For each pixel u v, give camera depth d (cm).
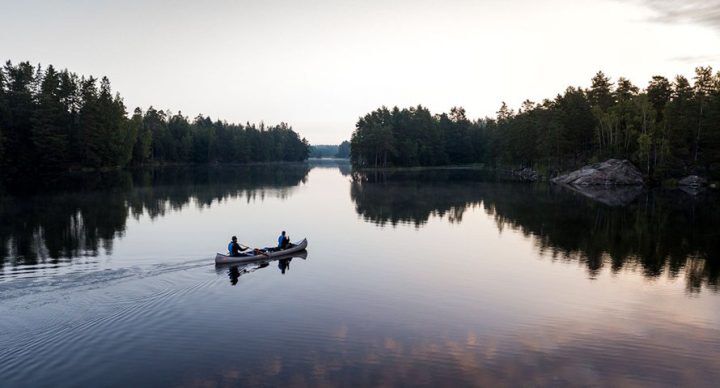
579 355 1387
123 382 1174
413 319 1666
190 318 1636
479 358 1351
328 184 8056
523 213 4497
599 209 4772
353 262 2517
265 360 1315
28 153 8731
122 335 1472
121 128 10956
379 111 17075
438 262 2536
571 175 8475
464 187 7512
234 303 1808
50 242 2942
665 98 9319
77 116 10075
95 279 2086
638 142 8056
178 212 4372
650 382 1235
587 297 1950
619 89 10112
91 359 1302
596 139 9450
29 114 8975
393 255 2702
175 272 2242
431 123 16925
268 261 2527
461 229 3594
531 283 2147
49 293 1875
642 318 1709
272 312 1714
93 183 7125
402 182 8688
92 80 10094
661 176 7700
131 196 5559
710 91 7838
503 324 1631
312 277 2206
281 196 5938
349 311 1742
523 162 12388
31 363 1271
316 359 1326
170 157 16062
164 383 1173
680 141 7525
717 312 1781
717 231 3512
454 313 1736
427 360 1332
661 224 3838
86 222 3722
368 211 4606
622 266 2472
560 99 11519
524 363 1327
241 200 5425
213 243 2989
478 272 2334
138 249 2777
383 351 1390
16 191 5825
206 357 1327
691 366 1330
